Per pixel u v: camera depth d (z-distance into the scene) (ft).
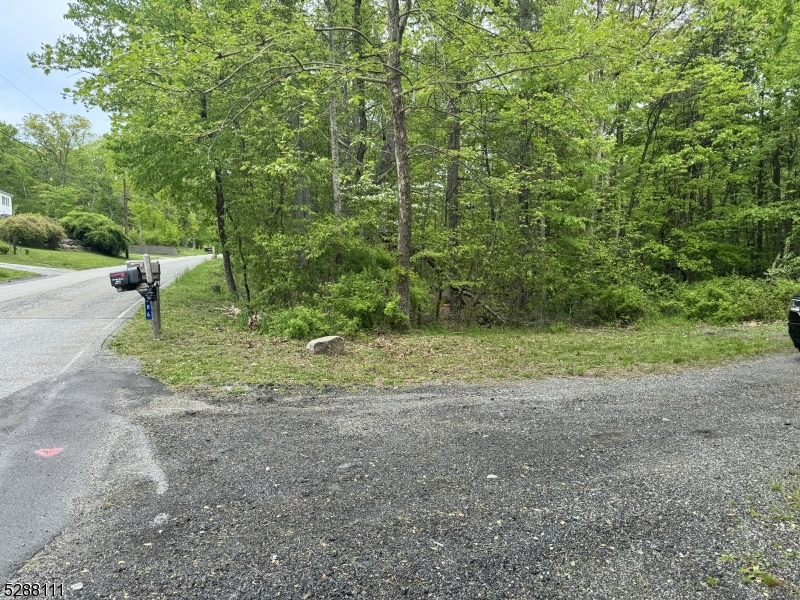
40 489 10.85
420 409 16.71
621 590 7.70
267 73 35.06
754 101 53.42
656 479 11.37
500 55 30.42
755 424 15.07
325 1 38.60
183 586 7.79
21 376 19.74
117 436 13.85
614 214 48.52
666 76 42.60
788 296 43.96
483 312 45.42
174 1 39.50
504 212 44.65
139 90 29.68
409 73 39.88
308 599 7.51
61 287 52.70
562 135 41.14
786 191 53.31
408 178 33.83
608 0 46.32
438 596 7.59
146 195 53.67
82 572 8.11
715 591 7.64
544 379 21.39
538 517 9.79
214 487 11.00
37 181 178.91
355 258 38.19
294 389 18.99
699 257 56.80
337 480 11.35
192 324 32.65
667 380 21.04
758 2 21.75
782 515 9.75
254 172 38.29
